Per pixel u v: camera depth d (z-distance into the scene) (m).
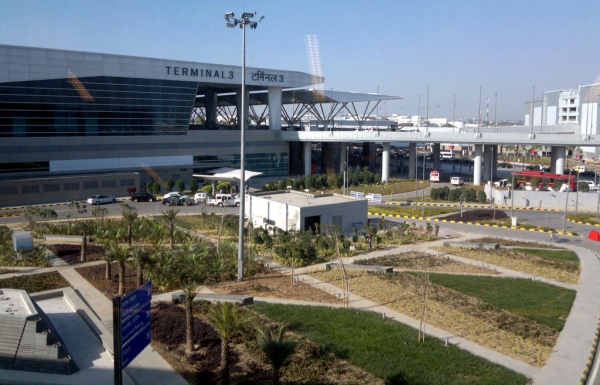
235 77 70.12
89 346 17.12
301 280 25.12
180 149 66.88
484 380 14.98
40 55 53.53
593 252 33.12
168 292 22.45
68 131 56.81
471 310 21.08
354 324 19.03
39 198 50.84
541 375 15.70
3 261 26.72
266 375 14.97
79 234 33.75
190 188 60.09
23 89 52.88
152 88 62.50
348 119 129.38
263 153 76.31
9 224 38.81
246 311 20.09
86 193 54.16
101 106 58.75
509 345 17.84
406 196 61.22
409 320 19.84
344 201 38.50
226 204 50.59
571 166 91.12
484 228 41.50
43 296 21.61
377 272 26.52
